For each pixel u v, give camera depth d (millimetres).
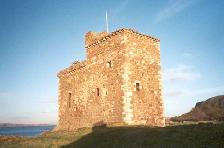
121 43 28172
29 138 27391
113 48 29219
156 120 28797
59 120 38188
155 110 28984
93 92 31422
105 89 29500
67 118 36375
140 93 27969
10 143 23703
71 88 36344
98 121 29812
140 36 29469
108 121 28344
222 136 16781
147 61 29531
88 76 32781
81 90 33906
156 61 30531
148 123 27859
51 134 29047
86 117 32062
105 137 21109
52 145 20297
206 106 63594
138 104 27406
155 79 29922
